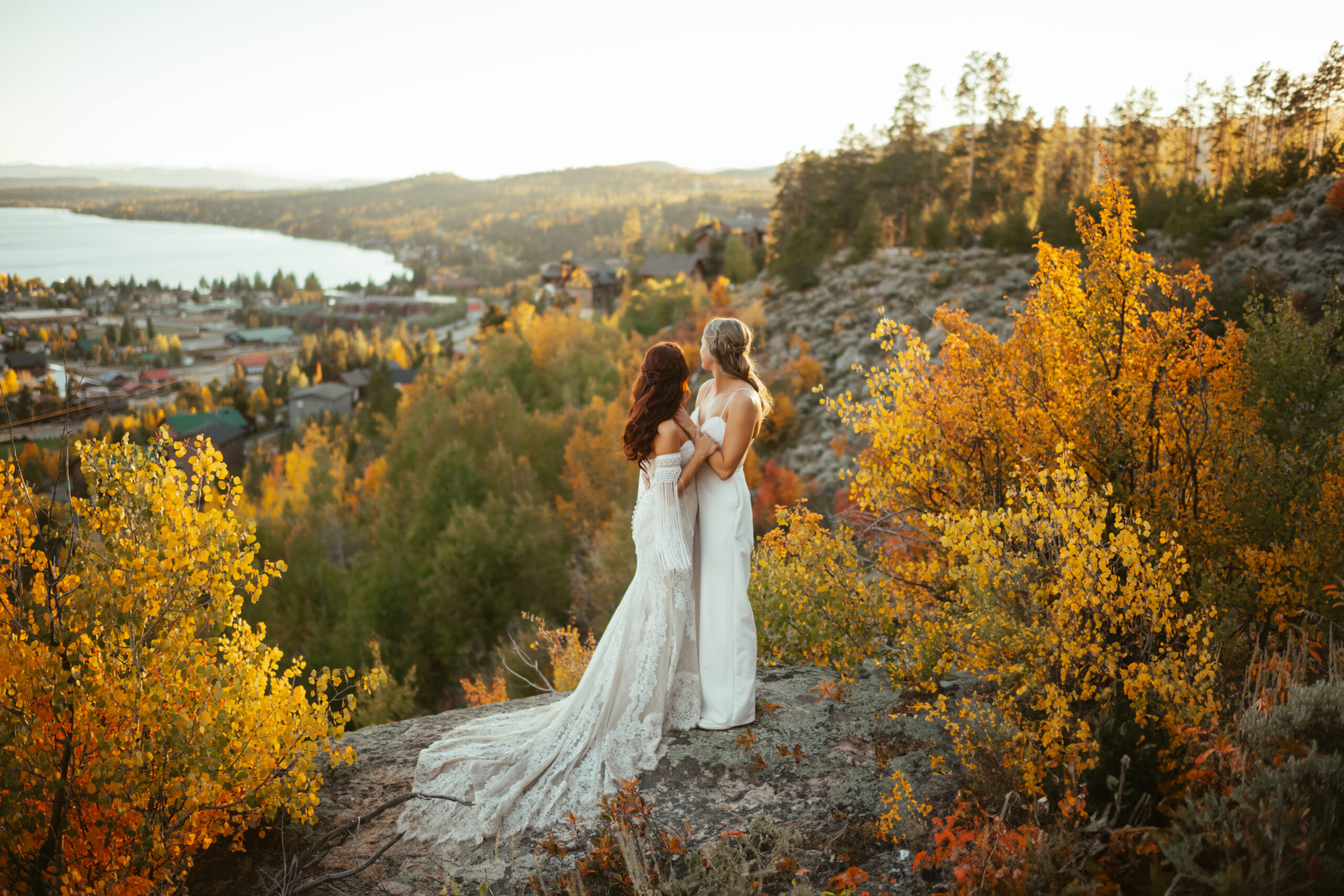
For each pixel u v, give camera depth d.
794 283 52.44
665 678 3.20
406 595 23.41
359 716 14.81
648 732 3.14
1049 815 2.35
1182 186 34.25
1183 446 4.03
